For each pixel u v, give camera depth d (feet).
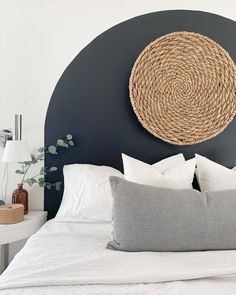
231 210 4.66
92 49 7.59
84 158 7.64
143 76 7.47
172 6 7.63
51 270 3.71
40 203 7.68
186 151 7.64
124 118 7.62
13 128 6.96
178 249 4.46
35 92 7.63
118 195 4.69
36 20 7.57
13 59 7.59
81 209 6.42
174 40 7.50
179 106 7.56
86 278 3.58
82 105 7.61
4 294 3.37
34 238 5.13
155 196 4.68
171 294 3.35
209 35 7.70
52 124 7.63
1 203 7.16
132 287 3.50
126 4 7.58
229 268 3.80
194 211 4.58
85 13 7.58
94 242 4.91
